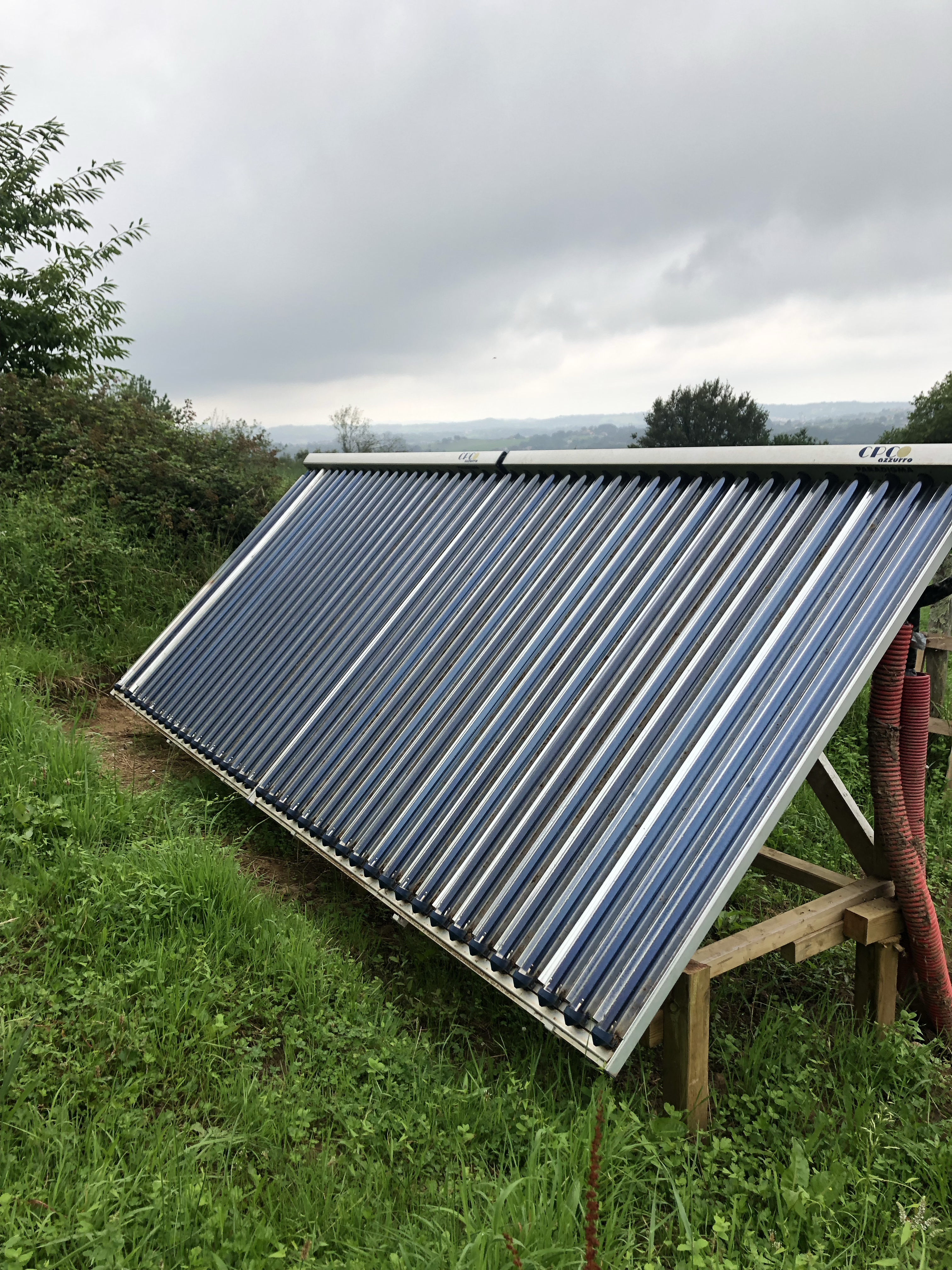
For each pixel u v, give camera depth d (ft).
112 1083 9.80
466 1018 12.62
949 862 18.45
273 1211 8.38
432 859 12.32
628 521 14.29
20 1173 8.30
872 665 9.73
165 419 38.99
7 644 23.39
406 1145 9.41
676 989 10.10
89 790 15.53
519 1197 8.45
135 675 21.30
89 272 46.06
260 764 16.33
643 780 10.64
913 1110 10.64
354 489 21.47
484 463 17.94
